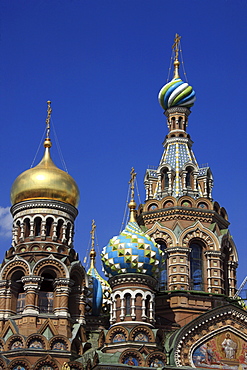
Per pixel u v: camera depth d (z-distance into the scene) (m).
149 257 67.62
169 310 72.50
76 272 70.44
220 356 65.50
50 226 71.56
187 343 65.12
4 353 64.81
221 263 76.38
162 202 77.81
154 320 67.25
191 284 75.00
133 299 66.50
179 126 83.25
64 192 72.31
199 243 76.69
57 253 69.88
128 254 67.25
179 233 75.69
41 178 71.94
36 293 67.56
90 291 76.12
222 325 66.62
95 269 84.88
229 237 78.75
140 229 71.50
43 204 71.38
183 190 78.81
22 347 64.56
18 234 71.75
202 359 64.88
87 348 68.69
